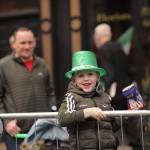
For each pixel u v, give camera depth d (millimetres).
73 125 6633
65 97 6742
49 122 7430
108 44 11297
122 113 6645
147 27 13289
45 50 13703
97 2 13469
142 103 6980
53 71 13617
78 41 13500
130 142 11055
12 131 8242
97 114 6418
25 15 13977
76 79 6797
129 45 13359
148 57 13266
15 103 8641
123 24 13391
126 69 11312
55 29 13641
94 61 6887
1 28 14289
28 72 8781
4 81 8727
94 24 13469
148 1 13281
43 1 13742
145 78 13234
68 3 13547
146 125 7656
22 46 8750
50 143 7508
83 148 6594
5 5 14211
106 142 6602
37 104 8734
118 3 13406
